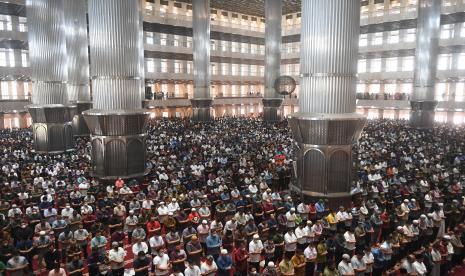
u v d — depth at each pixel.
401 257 11.59
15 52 41.97
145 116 18.11
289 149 24.88
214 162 21.12
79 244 11.34
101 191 15.45
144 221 12.66
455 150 25.17
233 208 13.80
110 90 17.50
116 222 12.59
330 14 14.78
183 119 49.66
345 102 15.20
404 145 27.22
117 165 17.80
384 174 18.91
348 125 14.80
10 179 16.81
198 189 15.69
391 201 15.14
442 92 46.66
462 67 44.62
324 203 14.06
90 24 17.55
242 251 10.08
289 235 11.04
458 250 11.27
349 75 15.14
